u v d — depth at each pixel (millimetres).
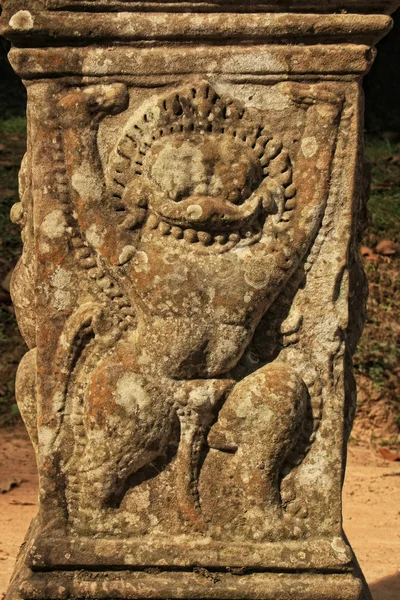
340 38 2646
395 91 8453
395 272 5918
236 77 2635
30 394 2955
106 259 2680
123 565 2723
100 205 2666
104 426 2689
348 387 2850
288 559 2723
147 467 2748
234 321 2664
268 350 2736
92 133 2650
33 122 2656
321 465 2762
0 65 8562
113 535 2748
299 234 2680
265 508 2732
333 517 2764
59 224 2686
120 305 2707
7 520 4066
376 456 5000
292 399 2684
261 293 2672
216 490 2744
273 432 2686
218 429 2723
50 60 2613
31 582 2721
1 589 3373
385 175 7250
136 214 2666
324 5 2623
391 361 5344
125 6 2586
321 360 2744
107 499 2736
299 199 2686
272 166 2672
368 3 2637
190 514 2734
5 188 6855
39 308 2719
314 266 2719
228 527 2746
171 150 2621
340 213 2707
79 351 2730
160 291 2650
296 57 2633
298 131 2670
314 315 2730
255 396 2689
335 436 2758
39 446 2758
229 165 2631
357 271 2889
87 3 2574
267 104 2652
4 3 2590
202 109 2623
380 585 3564
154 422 2695
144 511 2752
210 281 2646
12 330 5688
